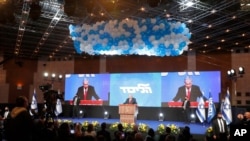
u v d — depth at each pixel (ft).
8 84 73.72
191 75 59.21
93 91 65.57
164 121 58.13
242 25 45.68
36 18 32.71
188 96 58.75
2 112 71.36
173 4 37.70
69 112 66.95
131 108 47.29
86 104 65.62
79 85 67.00
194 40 55.26
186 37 32.17
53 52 68.95
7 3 34.37
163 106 60.13
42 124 18.70
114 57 70.49
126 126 36.68
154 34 31.89
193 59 64.59
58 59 75.56
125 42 32.94
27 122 14.48
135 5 38.32
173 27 31.76
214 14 41.06
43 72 76.02
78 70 73.41
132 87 62.64
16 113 14.55
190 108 57.88
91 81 66.08
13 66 74.64
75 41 36.83
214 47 60.59
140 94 61.93
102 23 34.68
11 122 14.38
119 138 20.43
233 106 57.26
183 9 39.47
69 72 74.08
